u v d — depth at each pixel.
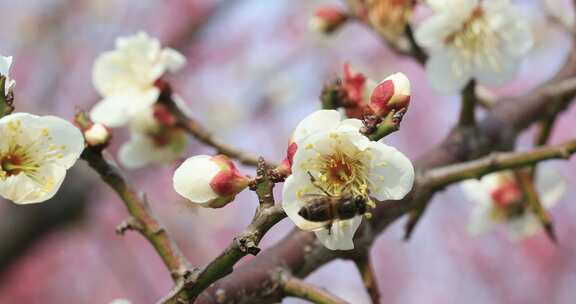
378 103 0.35
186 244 1.13
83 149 0.37
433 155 0.45
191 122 0.46
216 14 1.20
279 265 0.39
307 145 0.34
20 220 0.78
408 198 0.42
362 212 0.34
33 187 0.36
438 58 0.45
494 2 0.45
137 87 0.47
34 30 1.24
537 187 0.52
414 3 0.48
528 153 0.42
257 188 0.34
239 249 0.34
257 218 0.34
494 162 0.42
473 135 0.45
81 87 1.21
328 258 0.40
